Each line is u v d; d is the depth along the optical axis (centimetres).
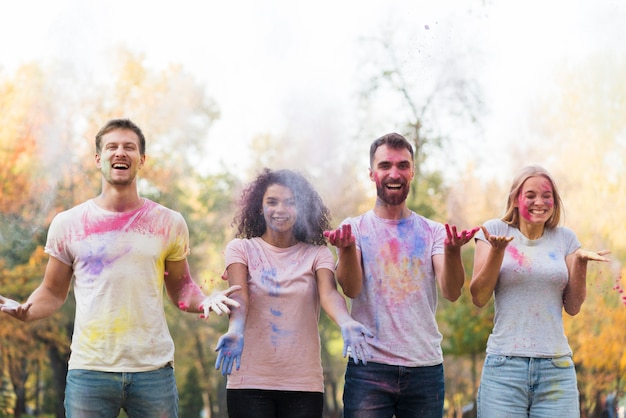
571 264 372
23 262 1340
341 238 338
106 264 338
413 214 379
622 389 1187
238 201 384
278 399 349
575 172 1252
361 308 364
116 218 346
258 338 352
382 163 371
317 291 363
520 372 357
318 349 359
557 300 366
